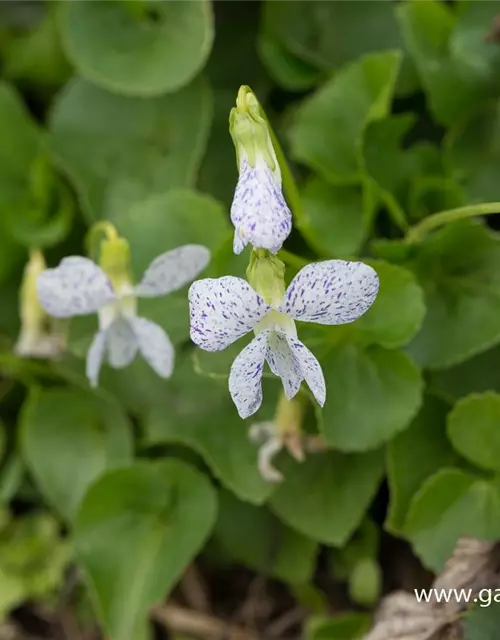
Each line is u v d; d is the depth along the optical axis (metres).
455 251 0.31
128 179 0.34
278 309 0.27
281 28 0.34
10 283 0.36
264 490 0.32
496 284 0.31
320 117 0.33
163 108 0.34
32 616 0.36
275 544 0.33
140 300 0.32
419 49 0.33
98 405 0.34
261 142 0.27
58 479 0.34
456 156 0.33
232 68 0.35
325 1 0.34
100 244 0.32
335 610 0.34
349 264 0.26
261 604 0.34
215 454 0.32
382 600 0.32
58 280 0.30
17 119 0.35
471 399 0.30
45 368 0.35
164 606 0.34
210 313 0.26
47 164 0.35
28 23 0.38
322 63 0.34
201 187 0.35
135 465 0.32
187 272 0.30
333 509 0.32
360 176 0.32
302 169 0.34
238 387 0.26
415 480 0.31
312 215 0.32
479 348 0.31
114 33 0.34
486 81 0.33
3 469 0.36
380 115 0.32
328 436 0.30
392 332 0.30
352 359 0.31
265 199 0.26
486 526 0.30
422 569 0.33
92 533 0.32
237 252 0.26
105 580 0.32
